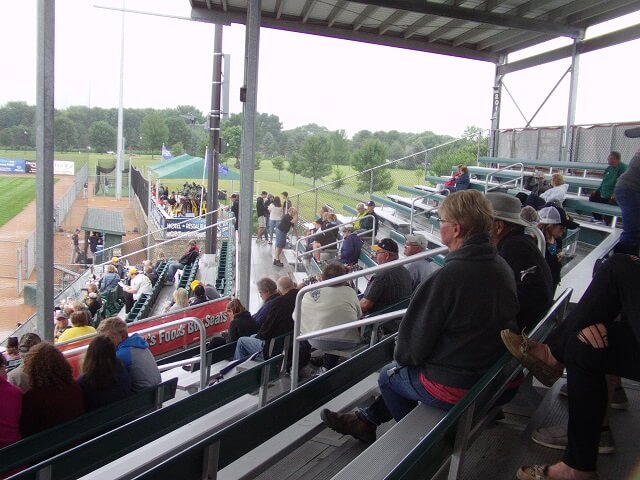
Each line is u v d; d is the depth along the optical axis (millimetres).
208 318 10078
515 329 2645
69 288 16453
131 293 14773
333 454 3369
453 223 2547
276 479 3225
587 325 2318
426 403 2686
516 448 2844
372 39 13930
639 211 5234
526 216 4668
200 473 2520
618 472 2537
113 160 49375
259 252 16484
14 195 28172
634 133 6941
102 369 4453
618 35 11766
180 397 5859
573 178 12211
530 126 15219
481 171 15836
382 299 5578
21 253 16188
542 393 3547
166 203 27969
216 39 17578
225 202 34719
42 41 6934
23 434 4012
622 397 3191
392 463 2451
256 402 5012
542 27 11883
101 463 3338
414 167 18750
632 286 2213
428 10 10719
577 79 13141
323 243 13797
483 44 14992
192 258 17469
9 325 13094
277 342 5863
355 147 45562
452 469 2326
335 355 5207
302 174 43938
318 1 11672
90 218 27688
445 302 2479
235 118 61000
